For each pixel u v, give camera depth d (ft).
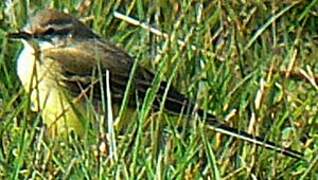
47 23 44.21
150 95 38.96
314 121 41.83
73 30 44.65
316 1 48.34
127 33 47.03
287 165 39.40
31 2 47.80
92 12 47.55
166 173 36.99
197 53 44.11
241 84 42.39
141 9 47.39
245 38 46.70
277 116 41.86
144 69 43.52
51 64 43.09
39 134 38.86
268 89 42.22
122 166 36.76
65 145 39.19
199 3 46.96
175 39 44.32
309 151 40.81
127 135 38.17
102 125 38.50
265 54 45.73
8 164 37.96
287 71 44.37
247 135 39.58
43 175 37.52
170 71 42.98
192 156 37.45
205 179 37.35
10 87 43.14
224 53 45.37
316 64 46.75
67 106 42.29
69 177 37.17
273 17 45.34
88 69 43.70
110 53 44.65
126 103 40.42
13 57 44.32
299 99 44.24
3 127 39.11
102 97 40.50
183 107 40.01
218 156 39.40
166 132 39.40
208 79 42.80
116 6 47.67
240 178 38.34
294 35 48.42
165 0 47.37
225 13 46.96
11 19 46.96
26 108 38.83
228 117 41.47
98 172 36.91
